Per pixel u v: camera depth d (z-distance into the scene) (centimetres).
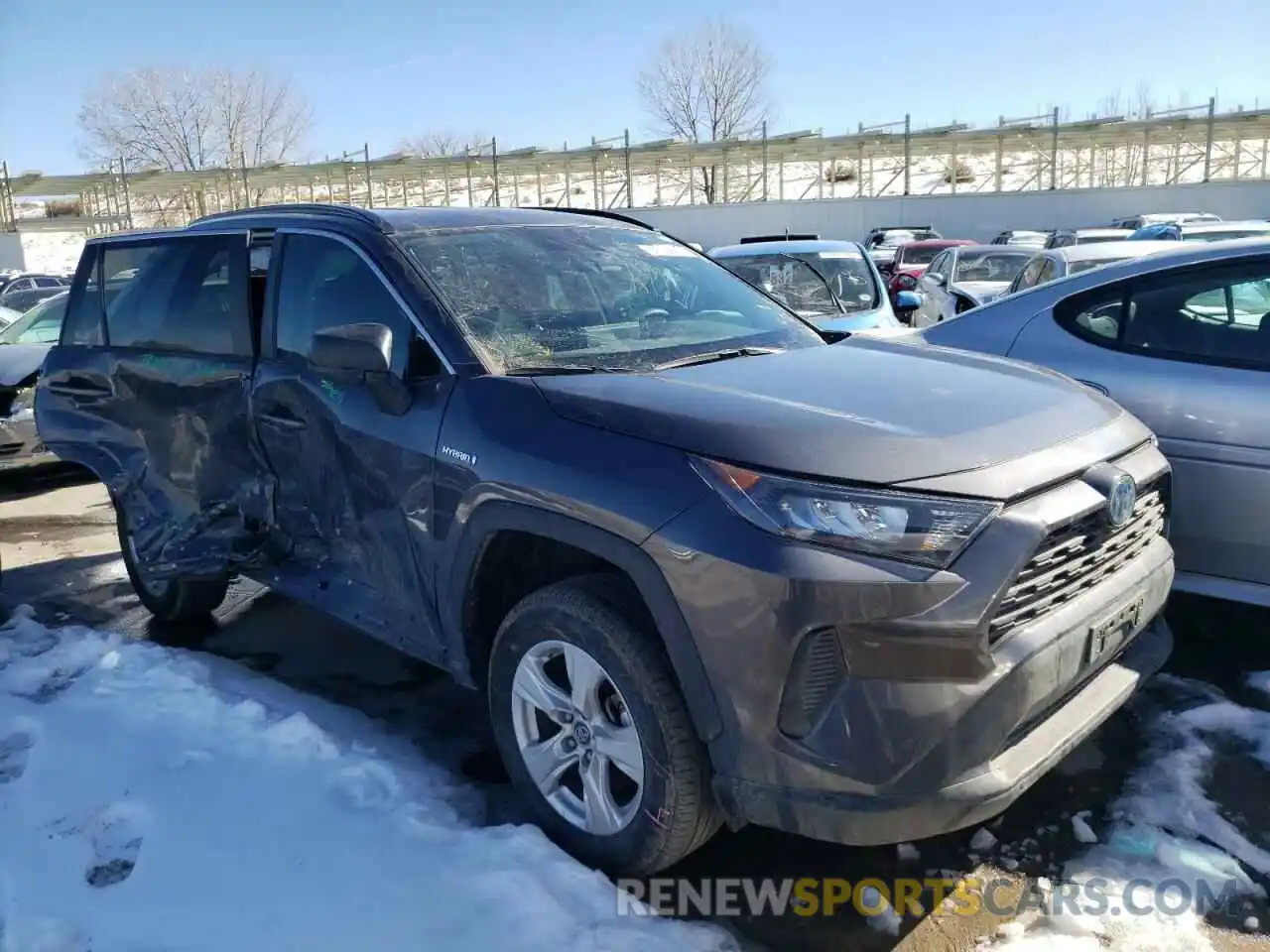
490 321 323
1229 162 4275
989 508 235
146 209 5294
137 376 435
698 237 3406
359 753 337
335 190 5009
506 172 4156
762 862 287
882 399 276
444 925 250
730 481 238
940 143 3775
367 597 345
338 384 338
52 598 538
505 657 290
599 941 246
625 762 264
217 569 388
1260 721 355
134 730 356
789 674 229
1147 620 290
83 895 268
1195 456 380
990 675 230
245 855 281
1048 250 904
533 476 269
